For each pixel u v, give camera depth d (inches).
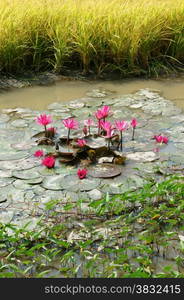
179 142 161.9
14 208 122.3
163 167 144.0
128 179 136.8
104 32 244.2
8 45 232.2
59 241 105.1
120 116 185.0
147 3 277.6
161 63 250.1
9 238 105.8
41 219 113.3
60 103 200.2
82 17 250.5
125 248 102.3
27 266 102.5
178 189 129.2
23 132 167.9
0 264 100.8
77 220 118.3
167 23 258.4
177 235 112.7
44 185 132.8
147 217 119.7
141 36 244.5
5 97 208.8
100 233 112.7
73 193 129.0
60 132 168.2
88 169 142.5
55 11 257.4
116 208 123.0
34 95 212.2
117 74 243.9
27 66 247.1
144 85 227.9
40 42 247.4
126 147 157.6
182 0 281.0
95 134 160.6
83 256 105.2
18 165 143.6
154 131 170.9
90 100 204.7
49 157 141.8
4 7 260.4
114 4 275.4
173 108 194.4
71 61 245.6
